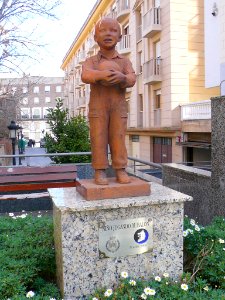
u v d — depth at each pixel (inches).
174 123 638.5
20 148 889.5
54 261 133.0
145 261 118.3
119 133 121.6
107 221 113.7
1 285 101.3
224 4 416.2
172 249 120.6
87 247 112.6
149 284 110.3
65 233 110.6
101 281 114.3
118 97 119.6
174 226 120.3
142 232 117.1
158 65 671.1
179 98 638.5
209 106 533.0
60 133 404.2
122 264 116.1
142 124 805.9
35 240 142.5
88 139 412.2
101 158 121.0
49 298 101.8
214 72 448.5
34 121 2763.3
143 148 815.7
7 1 373.7
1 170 249.3
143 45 754.8
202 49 643.5
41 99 2792.8
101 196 116.3
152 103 732.0
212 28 451.5
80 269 112.3
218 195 172.7
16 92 605.6
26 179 248.5
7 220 178.5
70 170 260.1
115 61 121.0
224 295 102.2
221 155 169.0
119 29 120.8
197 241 135.0
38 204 261.1
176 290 107.5
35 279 121.3
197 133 594.9
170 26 625.6
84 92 1542.8
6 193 267.9
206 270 120.9
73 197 120.6
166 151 702.5
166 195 121.6
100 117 119.1
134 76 119.3
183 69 637.3
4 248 136.5
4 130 756.6
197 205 194.9
